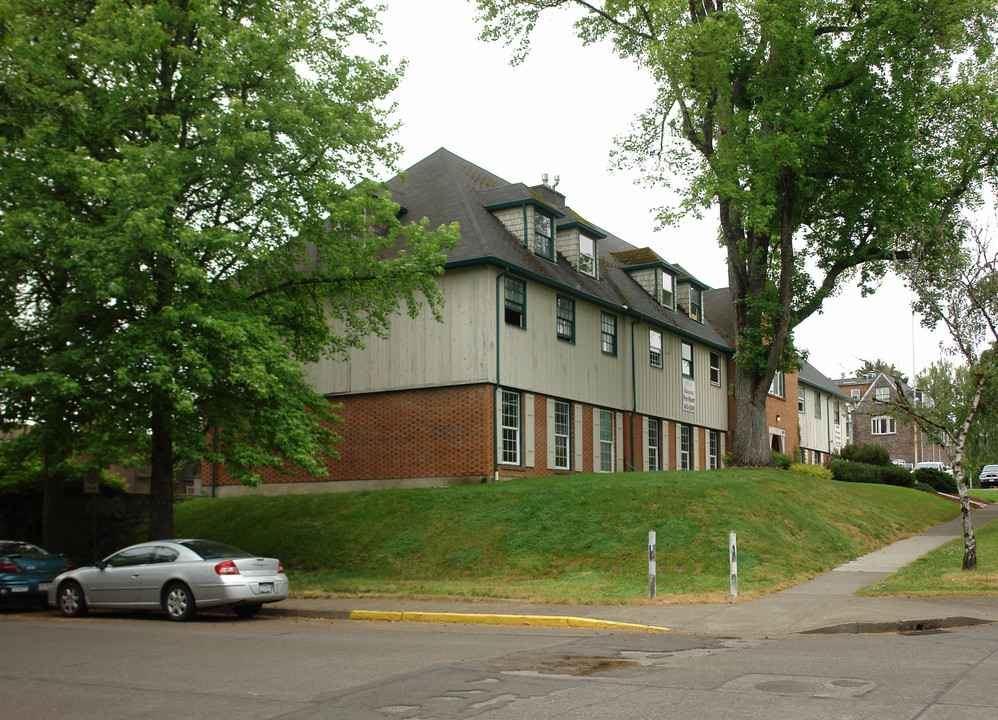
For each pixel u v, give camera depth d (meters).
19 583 17.38
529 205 28.39
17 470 25.97
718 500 20.33
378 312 21.09
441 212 27.92
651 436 34.31
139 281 16.45
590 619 12.80
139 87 17.59
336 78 19.72
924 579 15.67
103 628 13.69
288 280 20.14
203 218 18.73
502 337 25.62
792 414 47.66
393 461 26.59
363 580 18.70
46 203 16.62
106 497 26.70
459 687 8.06
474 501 22.22
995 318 16.58
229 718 7.04
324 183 18.80
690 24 22.94
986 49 24.22
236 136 17.36
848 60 24.08
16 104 16.95
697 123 26.95
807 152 24.02
